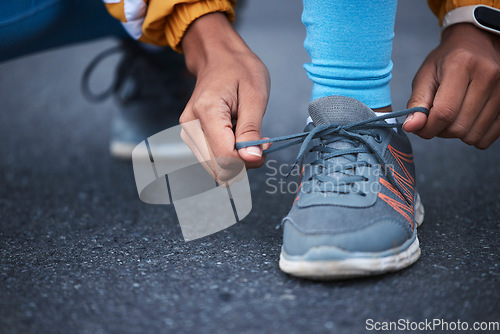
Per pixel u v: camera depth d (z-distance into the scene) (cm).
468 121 99
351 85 100
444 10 113
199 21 102
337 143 97
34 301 81
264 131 197
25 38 129
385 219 87
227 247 104
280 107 229
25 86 281
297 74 282
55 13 127
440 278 86
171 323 74
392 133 103
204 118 91
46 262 98
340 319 74
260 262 95
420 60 290
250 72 97
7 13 120
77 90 268
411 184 105
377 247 84
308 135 94
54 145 193
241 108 92
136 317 75
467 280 85
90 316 76
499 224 114
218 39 101
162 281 87
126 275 91
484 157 170
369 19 95
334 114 97
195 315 76
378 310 76
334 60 98
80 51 348
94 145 192
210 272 91
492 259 94
